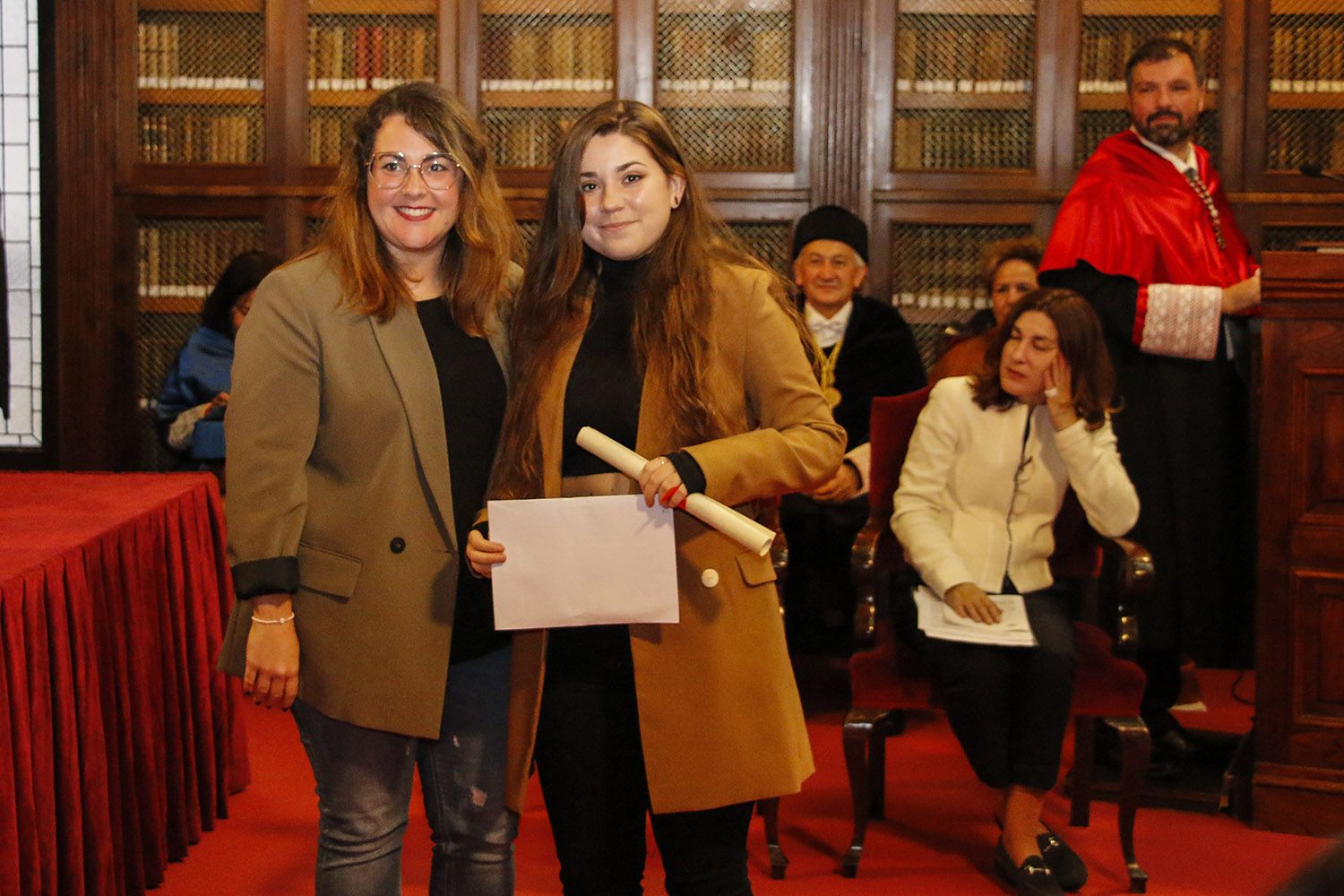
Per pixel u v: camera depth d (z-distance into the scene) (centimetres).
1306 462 348
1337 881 51
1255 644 354
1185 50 414
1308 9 552
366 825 203
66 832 240
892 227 577
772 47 576
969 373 378
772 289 202
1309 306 346
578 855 200
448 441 203
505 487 200
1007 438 335
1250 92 557
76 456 589
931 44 571
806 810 364
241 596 193
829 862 329
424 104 201
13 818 212
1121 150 422
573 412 198
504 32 580
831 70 571
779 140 580
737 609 197
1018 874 304
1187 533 395
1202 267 407
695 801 192
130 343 589
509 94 581
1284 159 560
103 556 268
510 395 204
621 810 201
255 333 198
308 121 585
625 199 195
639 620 188
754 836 346
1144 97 416
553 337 201
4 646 214
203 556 340
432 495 200
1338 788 344
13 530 268
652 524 187
